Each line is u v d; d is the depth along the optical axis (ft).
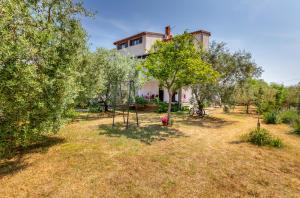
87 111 66.95
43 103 19.47
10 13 16.43
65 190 14.62
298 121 39.06
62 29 25.04
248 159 21.97
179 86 44.47
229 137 33.19
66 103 23.93
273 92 63.10
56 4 24.17
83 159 20.93
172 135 33.60
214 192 14.79
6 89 16.71
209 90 56.65
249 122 51.08
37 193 14.21
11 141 19.08
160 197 13.93
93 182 15.92
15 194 14.07
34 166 19.04
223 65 55.52
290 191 15.17
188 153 23.67
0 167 18.81
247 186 15.81
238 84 56.03
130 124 43.62
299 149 26.12
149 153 23.32
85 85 42.09
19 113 18.30
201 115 61.46
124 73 58.18
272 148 26.37
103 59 54.85
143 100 78.95
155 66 40.73
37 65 19.76
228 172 18.42
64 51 23.75
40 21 20.54
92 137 30.60
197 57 41.09
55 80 21.06
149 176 17.19
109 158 21.33
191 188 15.30
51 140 28.63
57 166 19.06
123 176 17.07
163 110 69.87
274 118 48.85
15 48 15.89
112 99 58.54
